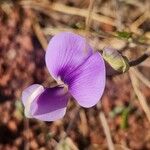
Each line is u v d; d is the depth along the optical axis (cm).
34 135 8
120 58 5
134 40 7
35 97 5
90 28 7
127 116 8
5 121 8
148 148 8
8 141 8
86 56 5
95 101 5
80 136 8
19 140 8
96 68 5
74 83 5
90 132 8
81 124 8
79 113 8
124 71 6
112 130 8
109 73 6
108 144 8
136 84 8
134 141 8
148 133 8
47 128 8
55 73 6
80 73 5
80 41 5
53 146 8
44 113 5
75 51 5
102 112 8
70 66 5
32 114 5
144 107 8
